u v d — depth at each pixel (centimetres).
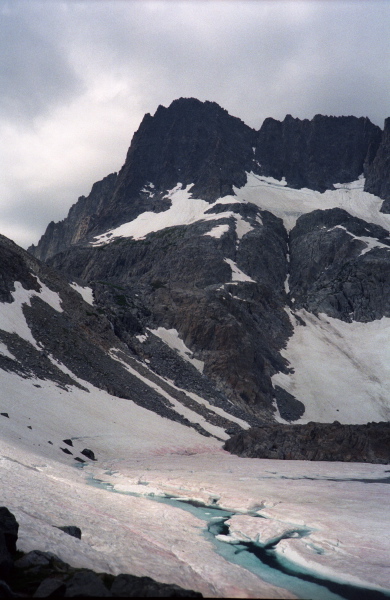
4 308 10788
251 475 6334
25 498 2967
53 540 2145
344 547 3078
